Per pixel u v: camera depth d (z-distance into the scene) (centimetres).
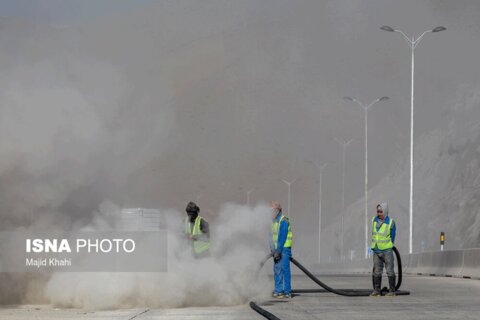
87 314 3038
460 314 3041
